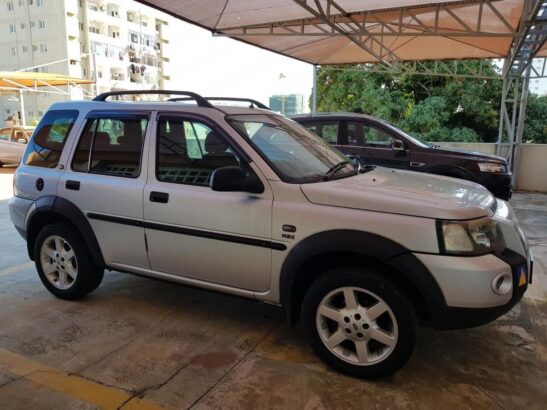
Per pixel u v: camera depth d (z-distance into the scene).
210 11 7.82
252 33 9.16
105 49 55.78
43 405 2.52
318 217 2.74
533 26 6.29
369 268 2.71
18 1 51.12
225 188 2.85
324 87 18.88
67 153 3.79
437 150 7.28
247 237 2.97
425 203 2.63
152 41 64.88
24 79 18.62
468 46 10.70
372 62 12.73
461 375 2.84
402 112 16.28
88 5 53.69
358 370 2.76
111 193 3.49
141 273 3.54
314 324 2.87
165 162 3.33
